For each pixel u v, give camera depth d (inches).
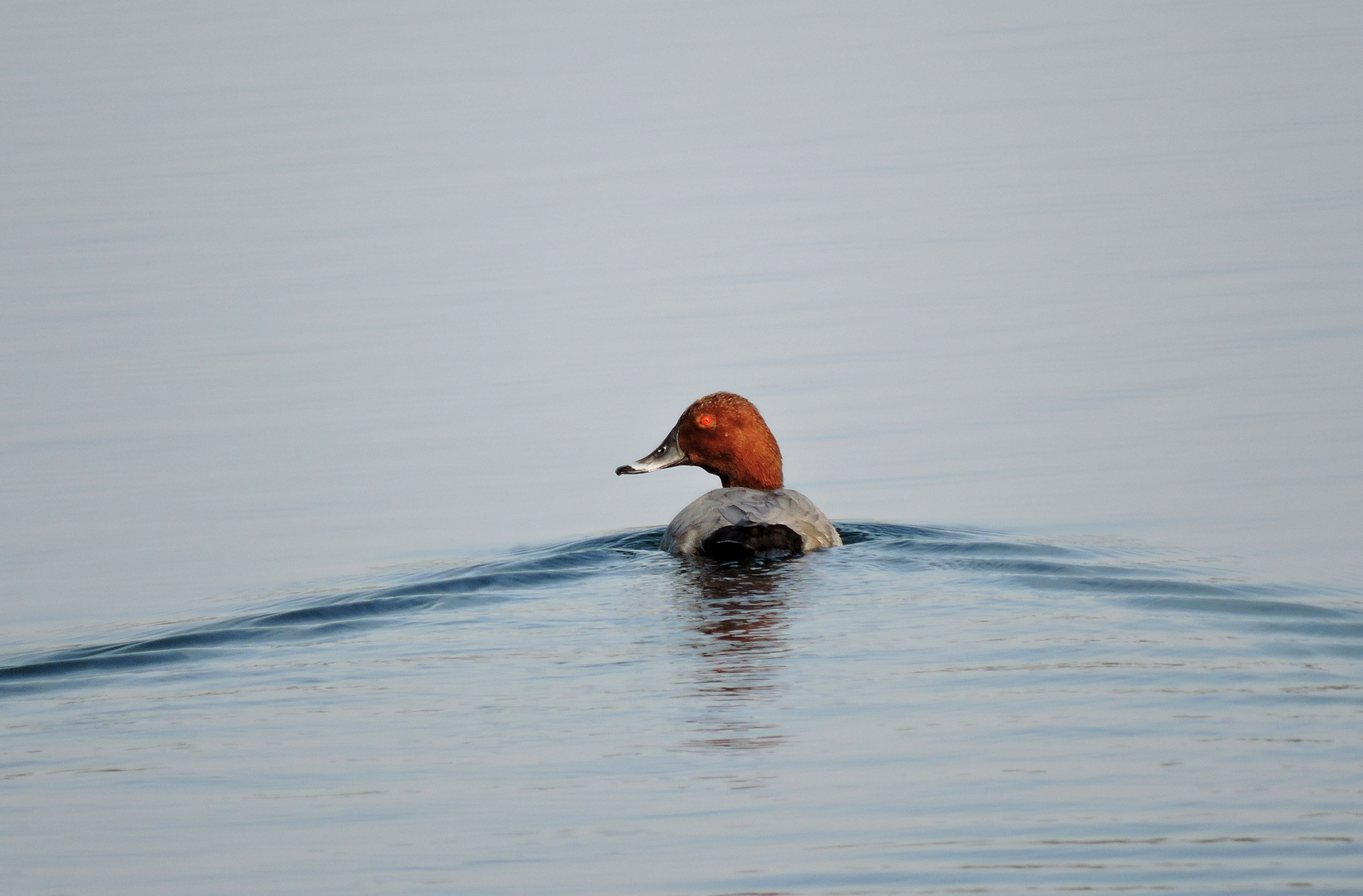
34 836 352.8
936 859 322.7
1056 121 1731.1
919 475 749.9
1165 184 1391.5
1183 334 961.5
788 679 434.6
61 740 412.8
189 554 663.8
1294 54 1991.9
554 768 377.4
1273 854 319.0
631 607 511.5
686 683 434.3
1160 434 788.0
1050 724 393.1
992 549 582.9
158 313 1117.7
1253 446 760.3
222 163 1681.8
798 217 1395.2
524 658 463.2
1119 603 503.2
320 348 1029.8
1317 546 601.9
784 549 569.9
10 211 1471.5
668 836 338.3
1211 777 357.4
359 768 383.9
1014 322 1023.6
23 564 655.1
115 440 847.1
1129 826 333.7
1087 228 1264.8
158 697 445.1
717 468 655.8
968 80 2055.9
